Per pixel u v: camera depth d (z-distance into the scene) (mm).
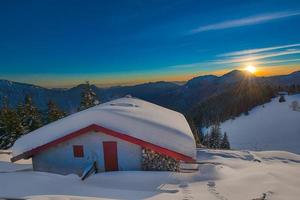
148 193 15914
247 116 143375
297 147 96688
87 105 62062
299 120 121812
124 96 36125
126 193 15781
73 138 20625
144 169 20422
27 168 23078
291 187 16969
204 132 121562
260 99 159750
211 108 157875
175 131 22078
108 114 21859
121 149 20422
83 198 13641
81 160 20703
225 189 16625
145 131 20703
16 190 15117
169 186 17625
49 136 21047
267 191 16031
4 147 52750
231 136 118000
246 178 18406
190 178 19016
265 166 23375
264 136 112562
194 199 14961
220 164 23609
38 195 14305
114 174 19453
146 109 27469
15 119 54312
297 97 160375
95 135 20500
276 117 132500
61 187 16359
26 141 21438
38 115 61219
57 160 20922
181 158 19516
